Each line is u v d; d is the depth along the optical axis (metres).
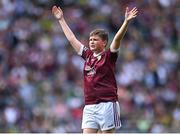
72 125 47.91
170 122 51.12
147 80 57.62
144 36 66.88
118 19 66.94
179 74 60.53
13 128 46.78
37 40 61.41
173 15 71.88
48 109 49.72
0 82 52.91
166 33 68.75
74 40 24.31
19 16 65.12
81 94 52.62
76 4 69.12
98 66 23.50
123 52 61.41
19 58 57.94
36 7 67.00
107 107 23.33
